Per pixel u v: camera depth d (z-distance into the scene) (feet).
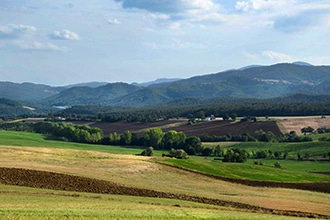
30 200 107.24
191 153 454.81
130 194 145.89
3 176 150.30
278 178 252.42
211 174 236.43
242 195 170.91
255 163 354.74
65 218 85.05
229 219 99.86
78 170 184.03
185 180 205.57
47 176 158.51
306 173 290.35
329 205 157.69
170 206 119.24
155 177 200.54
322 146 453.58
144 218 91.40
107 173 189.47
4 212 84.94
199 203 137.28
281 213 131.75
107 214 91.50
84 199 120.67
